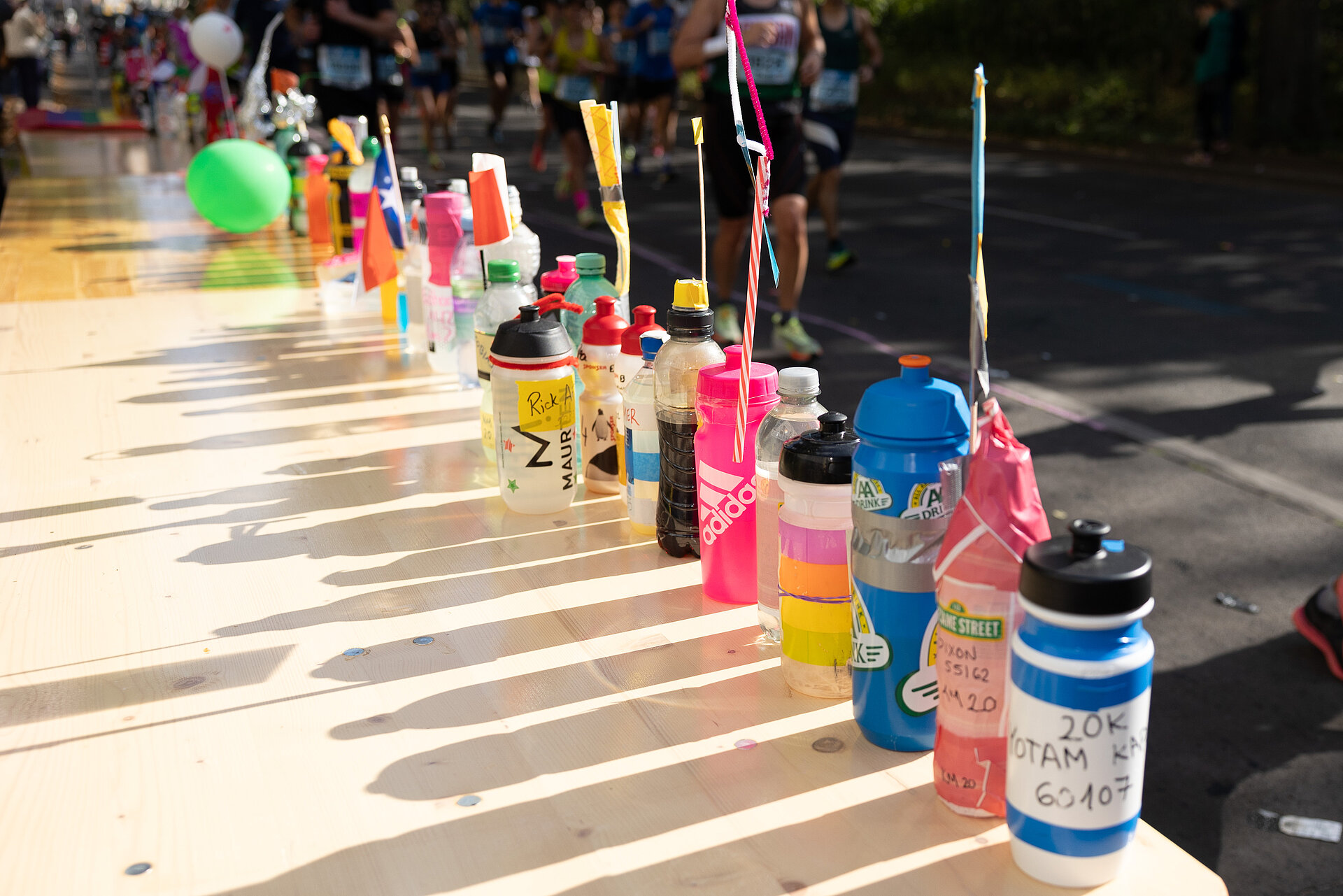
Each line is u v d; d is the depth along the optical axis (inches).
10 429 80.4
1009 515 35.4
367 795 39.4
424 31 510.3
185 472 72.2
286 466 73.4
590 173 464.4
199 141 296.7
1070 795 32.8
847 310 247.4
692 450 57.7
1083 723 32.2
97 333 107.8
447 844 36.8
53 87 944.9
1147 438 170.2
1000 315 242.1
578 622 52.7
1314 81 510.3
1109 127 555.2
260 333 107.7
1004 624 35.7
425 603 54.6
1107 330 229.6
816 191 278.5
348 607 54.2
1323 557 131.9
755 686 46.9
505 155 522.6
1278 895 81.2
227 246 153.2
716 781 40.2
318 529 63.4
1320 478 154.4
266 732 43.4
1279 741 99.0
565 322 73.3
